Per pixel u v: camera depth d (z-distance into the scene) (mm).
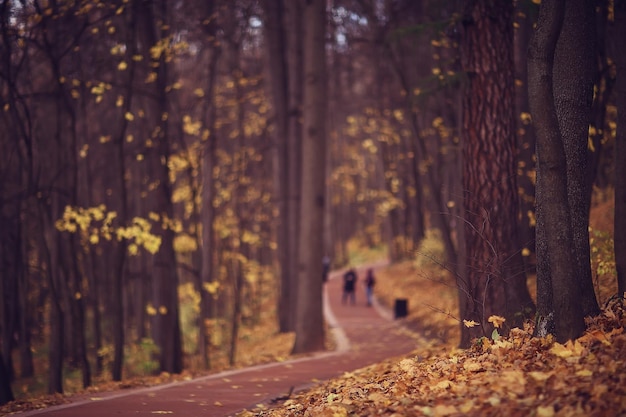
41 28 16469
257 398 11578
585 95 8867
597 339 7516
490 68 13516
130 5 17281
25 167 19172
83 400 11500
